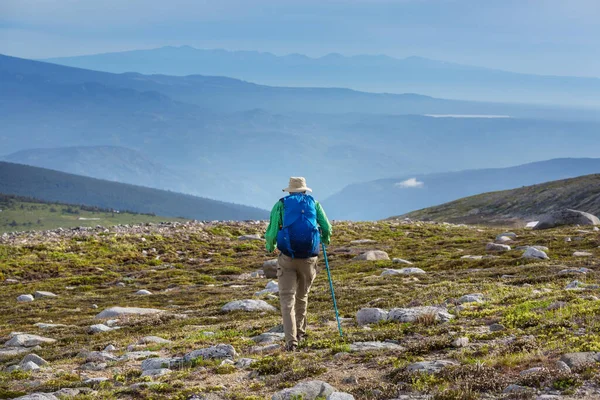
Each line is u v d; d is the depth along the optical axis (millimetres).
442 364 9766
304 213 12914
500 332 11867
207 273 41031
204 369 11609
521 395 7836
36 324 23969
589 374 8234
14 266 42344
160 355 14242
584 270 25219
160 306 27969
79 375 12523
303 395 8883
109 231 55312
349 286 28266
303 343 12961
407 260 41719
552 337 10734
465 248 47094
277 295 27766
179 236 54406
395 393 8602
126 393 10242
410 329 13422
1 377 13094
